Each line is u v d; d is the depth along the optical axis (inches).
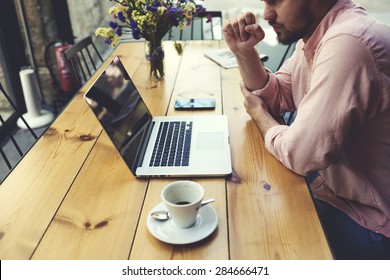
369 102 41.8
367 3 147.4
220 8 148.9
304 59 55.6
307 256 33.1
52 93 132.0
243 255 33.2
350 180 48.0
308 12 45.8
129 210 38.5
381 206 47.4
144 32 64.7
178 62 78.6
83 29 145.6
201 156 45.9
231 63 76.4
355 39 40.9
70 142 51.0
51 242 35.2
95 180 43.1
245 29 55.0
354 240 48.1
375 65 40.7
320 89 42.1
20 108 126.5
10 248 34.7
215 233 35.5
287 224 36.3
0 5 115.7
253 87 58.6
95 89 44.8
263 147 48.7
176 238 34.4
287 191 40.8
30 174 44.5
